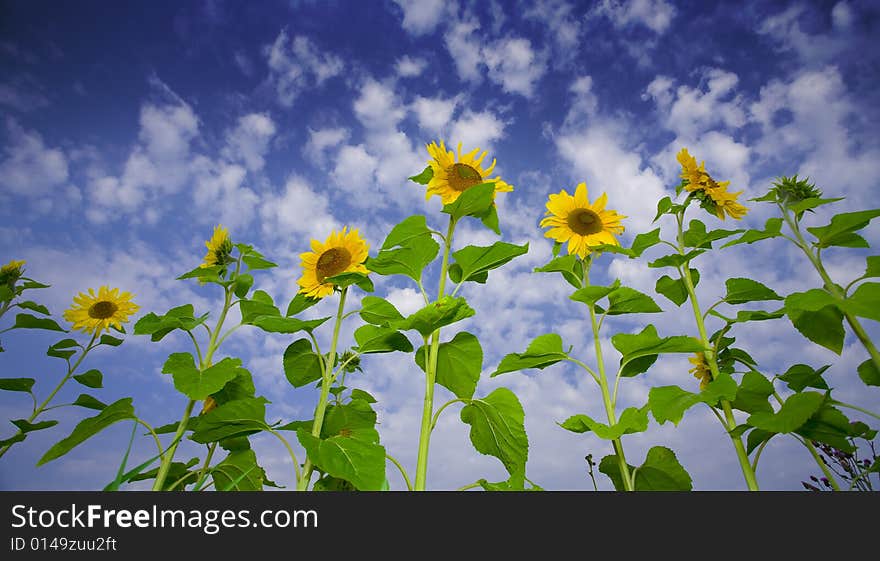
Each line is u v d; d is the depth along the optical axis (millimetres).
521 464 2344
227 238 2889
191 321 2521
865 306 1926
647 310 2619
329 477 2520
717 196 2814
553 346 2514
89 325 3740
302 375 2717
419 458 2086
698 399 2057
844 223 2150
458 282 2852
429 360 2367
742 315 2396
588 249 2869
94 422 2260
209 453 2766
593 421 2182
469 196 2475
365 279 2484
